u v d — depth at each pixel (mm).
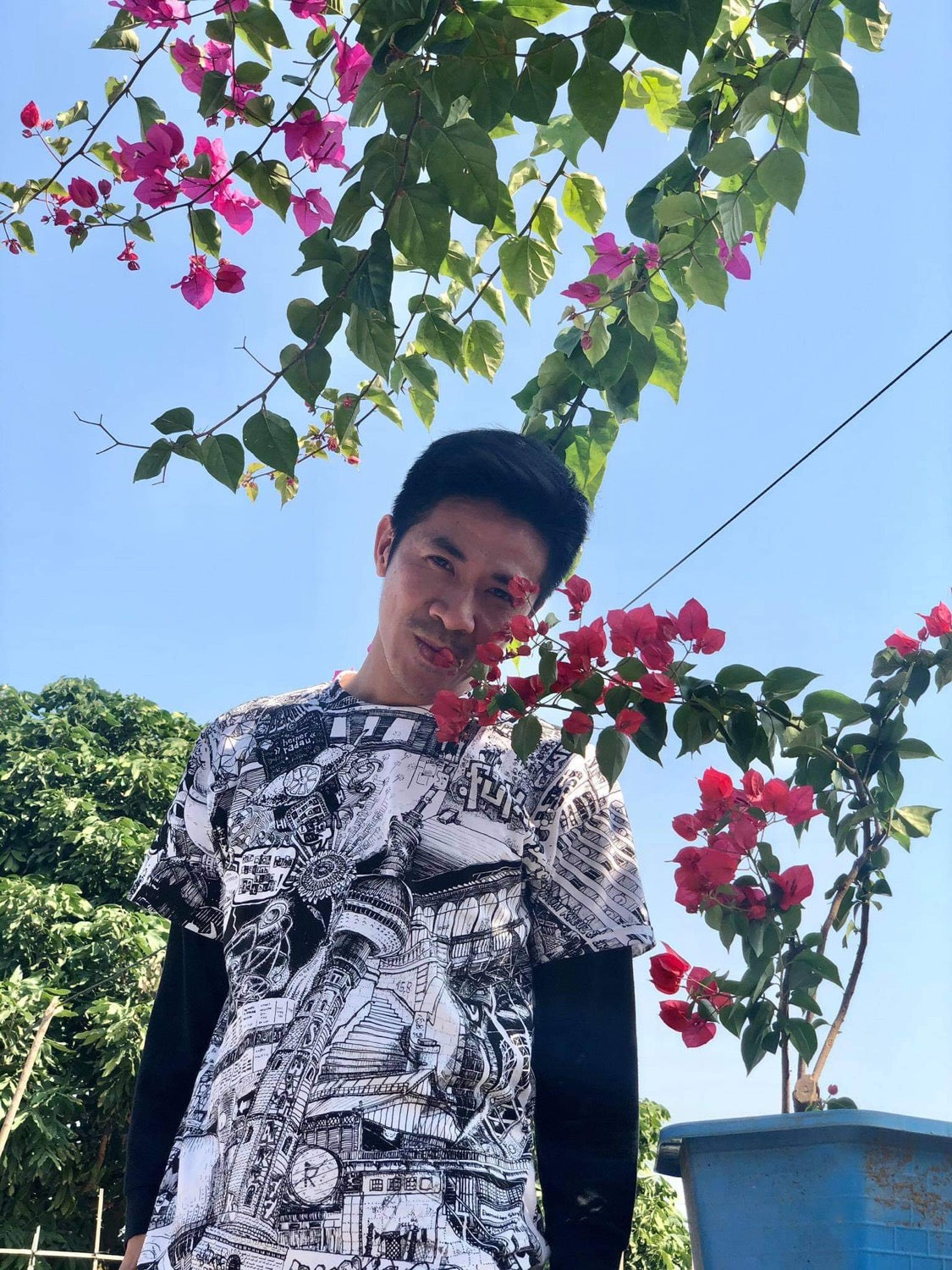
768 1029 1388
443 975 1149
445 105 1198
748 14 1580
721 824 1402
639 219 1594
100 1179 8914
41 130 1881
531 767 1307
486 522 1340
